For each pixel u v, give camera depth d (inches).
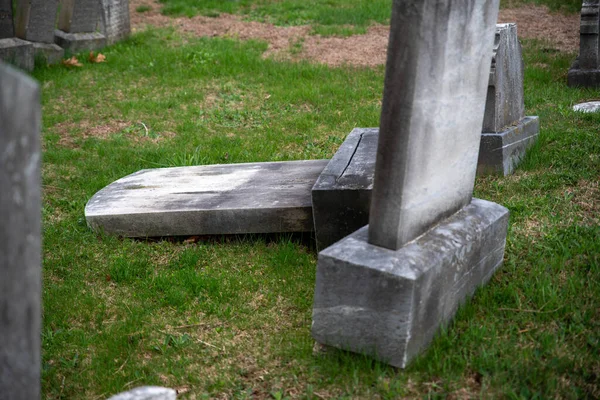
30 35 363.3
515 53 221.9
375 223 126.0
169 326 151.8
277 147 263.4
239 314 154.8
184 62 376.8
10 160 74.5
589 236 167.8
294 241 187.8
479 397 119.5
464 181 147.1
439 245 130.1
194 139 274.7
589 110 266.7
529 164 217.2
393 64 116.1
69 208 215.3
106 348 144.0
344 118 292.8
